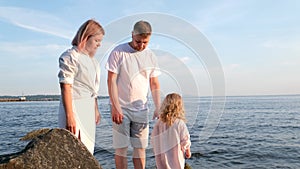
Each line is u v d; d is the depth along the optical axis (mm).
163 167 3223
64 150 2111
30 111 34188
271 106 38938
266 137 11875
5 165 1925
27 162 1973
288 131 13820
